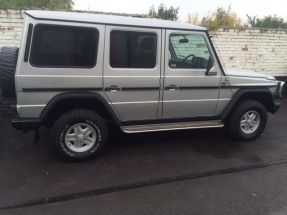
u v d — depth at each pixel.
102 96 3.51
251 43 7.52
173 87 3.83
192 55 3.91
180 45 3.81
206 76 3.99
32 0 7.93
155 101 3.82
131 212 2.61
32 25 3.08
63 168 3.45
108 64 3.46
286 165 3.69
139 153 3.97
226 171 3.48
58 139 3.45
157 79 3.72
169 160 3.77
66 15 3.24
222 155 3.97
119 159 3.76
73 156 3.55
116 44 3.46
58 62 3.26
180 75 3.83
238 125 4.40
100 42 3.37
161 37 3.65
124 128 3.83
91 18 3.32
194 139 4.59
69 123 3.45
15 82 3.14
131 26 3.48
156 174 3.36
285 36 7.74
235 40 7.36
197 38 3.87
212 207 2.71
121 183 3.13
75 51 3.30
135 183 3.14
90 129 3.61
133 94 3.67
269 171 3.50
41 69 3.18
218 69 4.05
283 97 7.73
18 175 3.24
